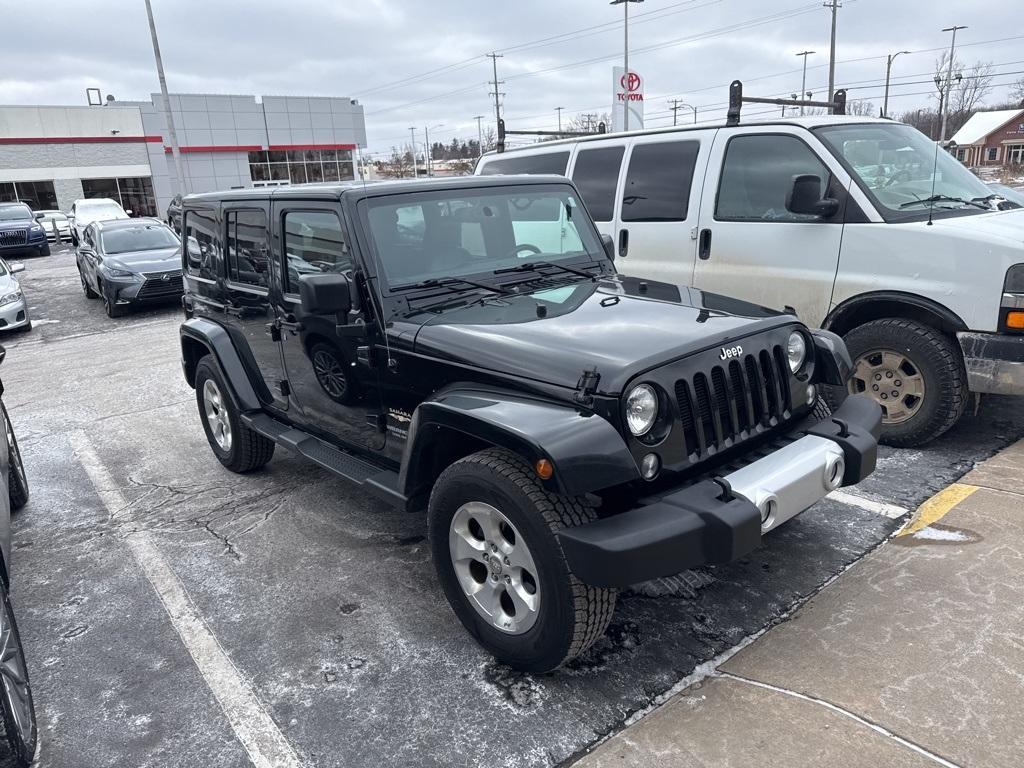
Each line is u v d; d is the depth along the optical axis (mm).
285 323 4121
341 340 3654
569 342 2871
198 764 2609
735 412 2959
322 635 3324
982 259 4316
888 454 4824
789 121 5223
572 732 2623
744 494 2684
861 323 5027
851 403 3439
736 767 2393
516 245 3963
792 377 3244
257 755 2629
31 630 3520
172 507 4859
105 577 3986
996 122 58938
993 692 2646
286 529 4414
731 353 2957
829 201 4848
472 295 3578
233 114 42438
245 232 4441
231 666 3145
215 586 3812
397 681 2975
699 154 5715
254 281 4449
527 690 2859
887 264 4691
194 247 5297
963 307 4414
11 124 37438
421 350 3201
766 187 5312
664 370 2721
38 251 25984
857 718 2564
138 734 2777
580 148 6594
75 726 2838
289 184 4625
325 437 4184
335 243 3564
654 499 2711
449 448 3176
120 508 4906
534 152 6973
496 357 2926
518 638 2848
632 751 2504
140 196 41625
